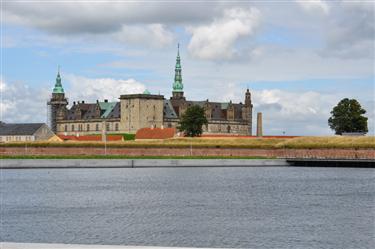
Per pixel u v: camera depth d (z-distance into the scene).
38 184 101.81
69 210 66.44
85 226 54.53
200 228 53.50
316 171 138.88
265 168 151.38
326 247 44.69
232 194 84.69
